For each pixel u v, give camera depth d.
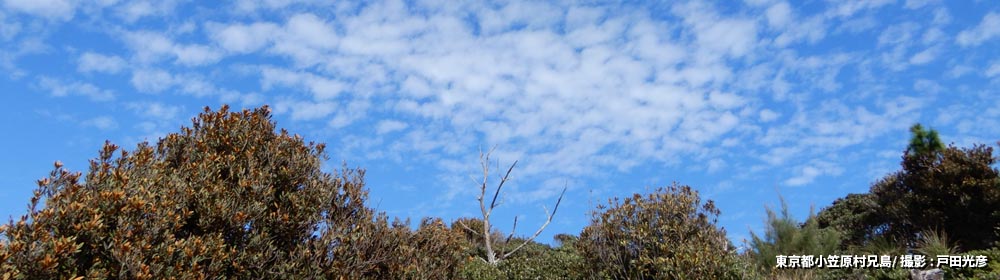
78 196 5.89
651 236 11.50
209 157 7.97
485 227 17.30
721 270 10.96
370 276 8.42
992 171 16.20
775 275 12.38
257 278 7.23
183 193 7.05
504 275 12.92
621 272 11.73
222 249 6.73
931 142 18.09
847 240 17.38
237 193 7.59
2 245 5.21
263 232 7.46
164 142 8.18
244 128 8.72
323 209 8.33
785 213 15.16
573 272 12.62
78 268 5.59
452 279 9.81
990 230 15.63
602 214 12.23
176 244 6.29
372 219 8.75
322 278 7.56
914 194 17.22
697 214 11.83
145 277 5.70
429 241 9.63
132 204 6.12
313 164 8.79
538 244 21.05
